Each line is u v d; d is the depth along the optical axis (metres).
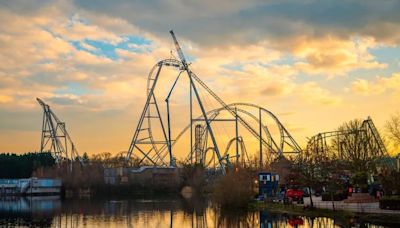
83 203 176.50
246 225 92.94
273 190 148.62
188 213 128.00
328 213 99.56
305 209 107.75
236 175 139.12
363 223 84.12
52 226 101.69
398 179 106.44
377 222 84.75
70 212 134.25
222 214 116.88
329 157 156.38
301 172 123.06
